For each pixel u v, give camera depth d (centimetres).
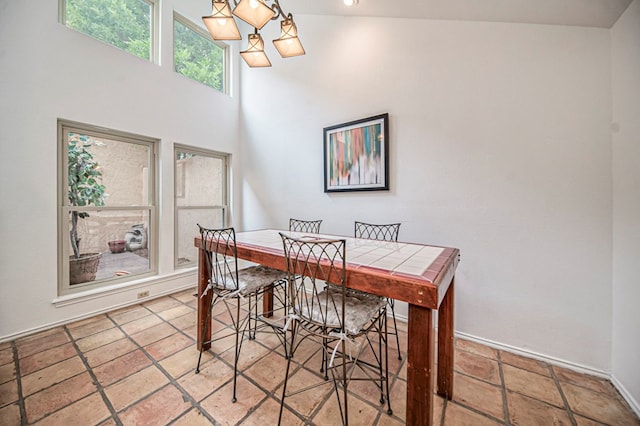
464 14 194
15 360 175
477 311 201
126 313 249
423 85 221
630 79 143
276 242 175
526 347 184
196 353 185
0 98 196
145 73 277
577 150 167
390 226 238
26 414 131
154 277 287
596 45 161
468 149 203
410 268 109
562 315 173
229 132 364
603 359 161
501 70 190
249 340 203
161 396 144
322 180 289
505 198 190
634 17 139
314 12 276
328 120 282
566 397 145
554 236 175
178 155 317
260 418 131
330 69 279
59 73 222
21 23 203
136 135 276
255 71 355
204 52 345
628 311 145
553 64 173
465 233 205
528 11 168
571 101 168
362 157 254
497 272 194
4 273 199
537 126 178
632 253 143
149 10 290
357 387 153
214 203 358
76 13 237
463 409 137
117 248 267
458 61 206
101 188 256
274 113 334
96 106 243
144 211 287
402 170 233
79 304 234
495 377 162
